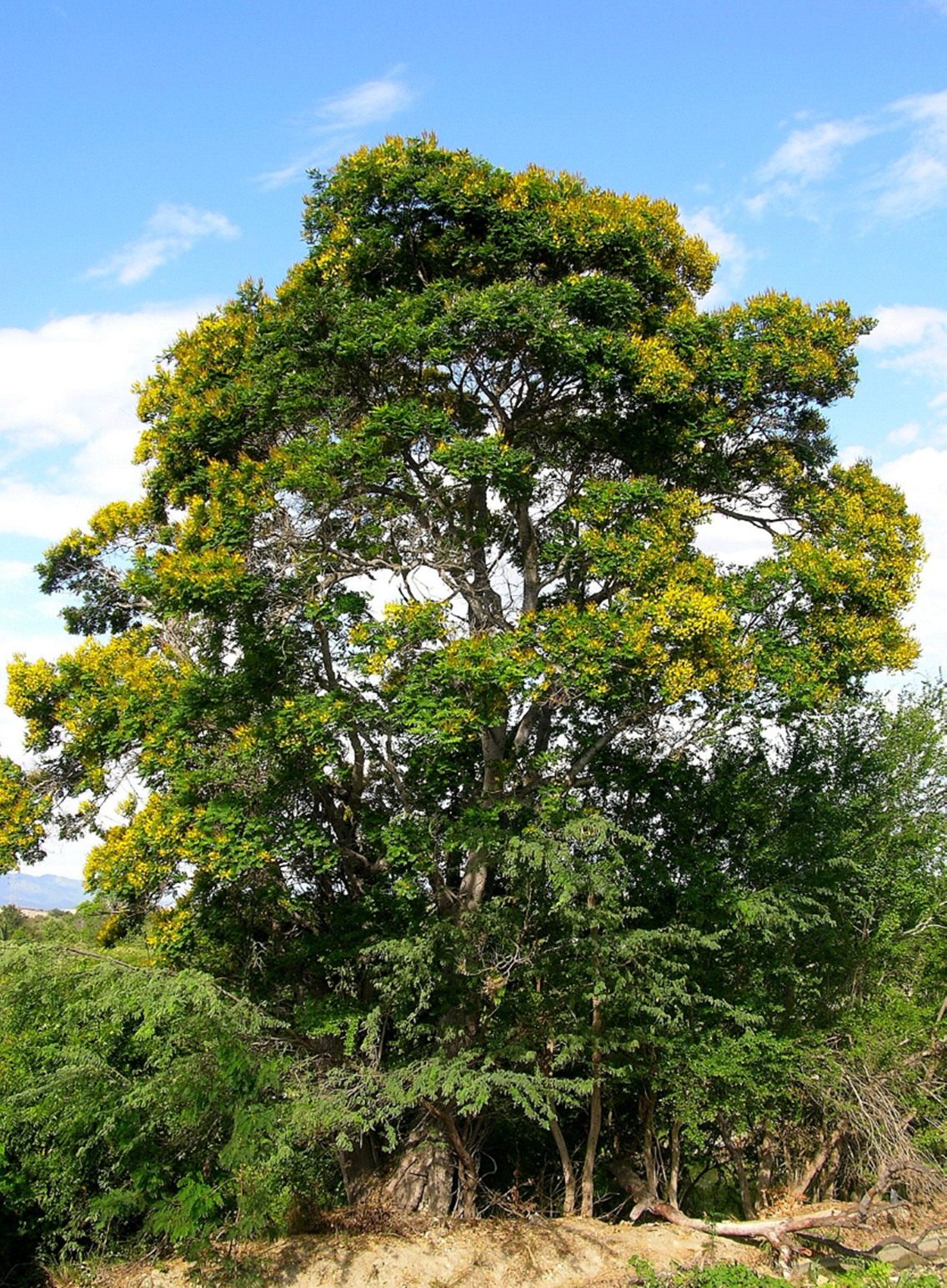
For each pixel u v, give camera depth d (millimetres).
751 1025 14484
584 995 12977
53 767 15258
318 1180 13930
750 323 16172
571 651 13289
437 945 13195
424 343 14273
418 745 14516
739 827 15539
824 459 17250
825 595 14664
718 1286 11531
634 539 14023
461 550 15438
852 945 16000
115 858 13492
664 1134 14492
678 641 13586
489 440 13719
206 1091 10641
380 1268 11891
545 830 13648
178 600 13383
